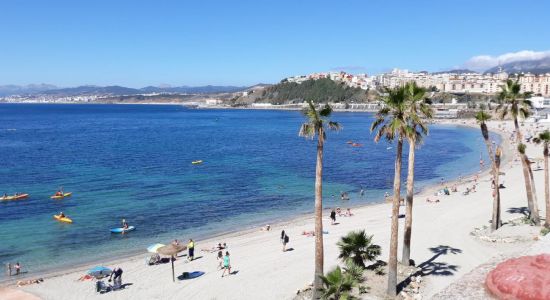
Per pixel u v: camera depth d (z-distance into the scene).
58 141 148.62
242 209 59.81
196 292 31.97
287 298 30.11
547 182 40.97
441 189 71.81
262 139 162.12
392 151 127.38
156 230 50.19
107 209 59.31
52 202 63.38
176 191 71.00
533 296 11.27
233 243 44.31
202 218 55.22
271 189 72.94
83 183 77.38
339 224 50.47
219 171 91.06
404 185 77.62
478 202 57.84
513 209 52.66
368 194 70.06
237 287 32.53
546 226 40.88
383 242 41.59
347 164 102.12
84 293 32.38
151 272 36.53
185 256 40.69
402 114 27.19
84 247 44.38
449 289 13.27
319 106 27.34
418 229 45.50
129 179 81.44
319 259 27.36
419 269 33.16
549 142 42.22
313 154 119.94
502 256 16.28
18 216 56.12
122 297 31.50
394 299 27.34
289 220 53.88
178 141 153.38
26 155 113.12
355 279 27.98
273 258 38.75
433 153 122.88
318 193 27.19
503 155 112.50
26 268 38.72
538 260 12.70
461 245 39.28
